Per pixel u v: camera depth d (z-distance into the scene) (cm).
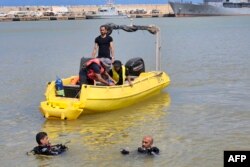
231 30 7906
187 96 1994
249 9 16038
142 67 2005
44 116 1622
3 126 1576
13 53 4500
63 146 1288
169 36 6494
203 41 5362
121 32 7731
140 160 1199
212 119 1591
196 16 16638
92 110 1634
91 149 1298
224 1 16088
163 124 1538
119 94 1705
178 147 1295
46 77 2734
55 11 19238
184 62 3228
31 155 1259
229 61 3216
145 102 1875
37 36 7588
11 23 14838
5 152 1298
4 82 2550
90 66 1672
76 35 7588
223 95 2005
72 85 1683
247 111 1692
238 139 1356
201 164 1168
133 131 1464
